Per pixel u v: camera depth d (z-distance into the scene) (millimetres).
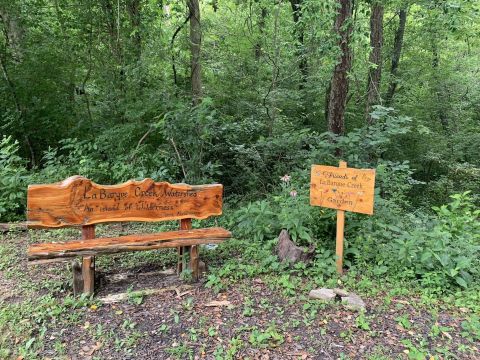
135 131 7754
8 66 8594
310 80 12008
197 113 6348
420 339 3168
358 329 3283
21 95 8516
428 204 11023
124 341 3037
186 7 9586
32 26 8836
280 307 3570
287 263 4312
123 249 3701
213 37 11422
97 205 3805
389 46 14086
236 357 2879
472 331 3287
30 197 3533
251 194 7355
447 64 14336
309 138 7711
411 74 13719
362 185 4164
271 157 7812
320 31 7016
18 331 3092
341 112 7879
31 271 4207
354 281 4082
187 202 4230
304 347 3025
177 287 3916
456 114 14289
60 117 8820
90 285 3662
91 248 3584
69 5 8727
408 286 4027
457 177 12367
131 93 8195
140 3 8906
